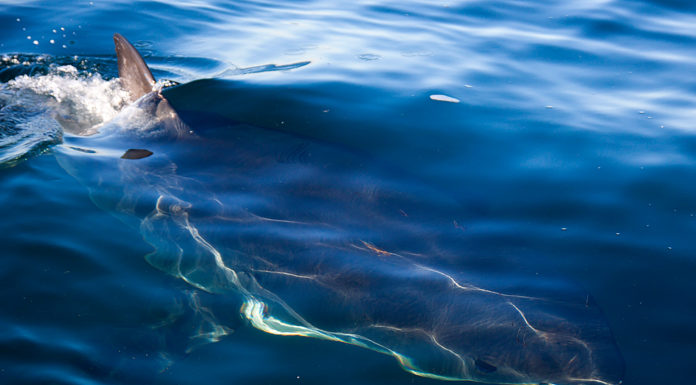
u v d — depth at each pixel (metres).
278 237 4.25
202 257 4.19
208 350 3.52
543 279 3.91
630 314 3.75
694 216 4.75
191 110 5.87
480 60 7.84
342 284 3.95
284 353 3.53
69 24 8.55
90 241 4.23
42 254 4.06
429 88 6.93
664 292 3.94
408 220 4.36
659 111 6.54
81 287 3.83
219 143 5.25
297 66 7.48
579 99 6.82
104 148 5.32
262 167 4.91
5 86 6.65
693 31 8.77
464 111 6.41
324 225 4.32
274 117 5.96
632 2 9.86
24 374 3.19
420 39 8.54
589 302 3.72
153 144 5.34
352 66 7.50
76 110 6.11
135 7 9.28
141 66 6.05
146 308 3.74
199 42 8.37
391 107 6.40
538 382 3.33
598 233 4.50
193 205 4.58
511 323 3.56
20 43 7.93
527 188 5.06
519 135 5.96
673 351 3.49
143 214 4.53
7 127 5.64
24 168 4.98
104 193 4.73
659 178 5.25
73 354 3.35
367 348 3.61
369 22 9.18
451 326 3.64
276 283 4.04
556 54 8.06
